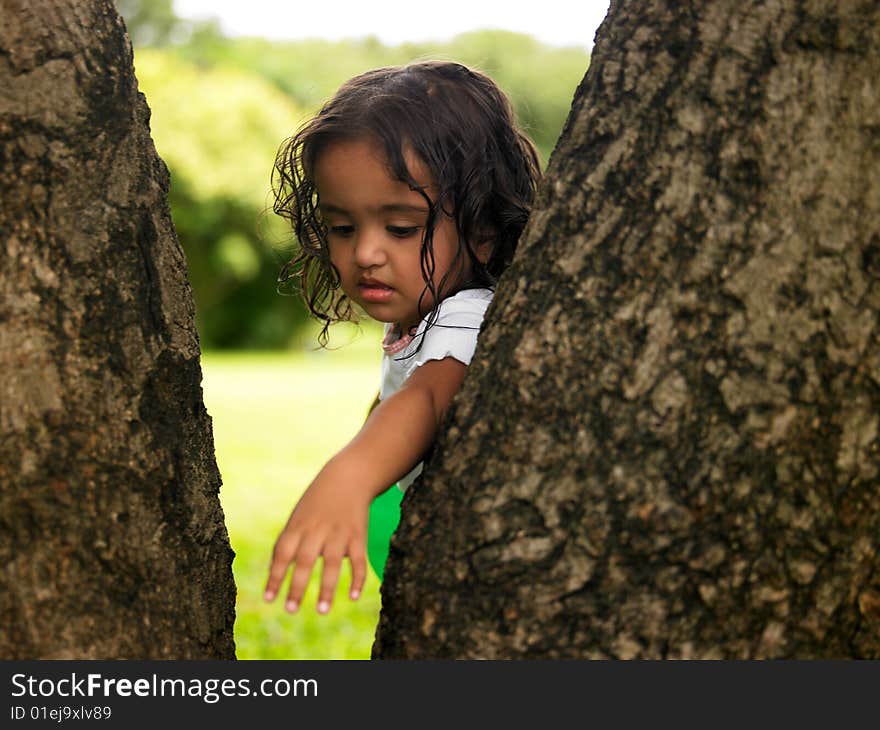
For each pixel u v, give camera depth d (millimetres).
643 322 1398
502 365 1465
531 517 1394
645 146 1434
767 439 1361
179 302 1570
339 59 29359
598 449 1387
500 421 1441
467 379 1506
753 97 1392
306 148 2137
